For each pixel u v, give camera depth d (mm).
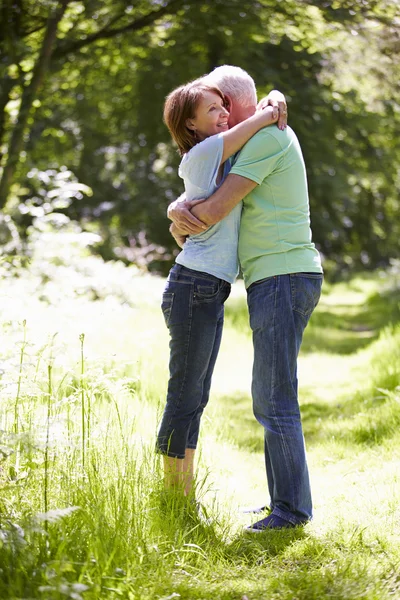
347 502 4672
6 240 13266
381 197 34156
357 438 6738
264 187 4266
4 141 16375
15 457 3924
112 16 16344
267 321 4270
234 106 4465
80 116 24047
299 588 3299
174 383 4301
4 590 2947
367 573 3420
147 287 15547
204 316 4242
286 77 21047
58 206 14648
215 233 4270
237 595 3260
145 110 24188
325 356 12656
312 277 4336
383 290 23344
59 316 7246
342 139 25781
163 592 3232
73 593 2758
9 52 14930
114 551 3281
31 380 4223
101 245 23969
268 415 4324
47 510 3646
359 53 11812
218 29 16297
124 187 30641
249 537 4082
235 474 5566
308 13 12773
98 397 5844
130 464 4105
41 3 14367
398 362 8930
